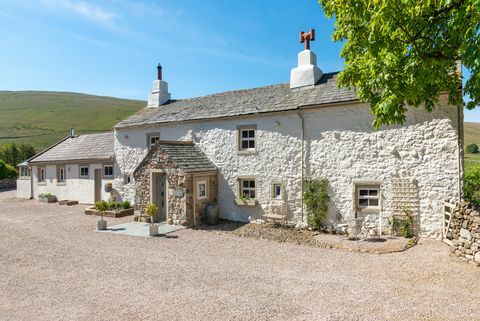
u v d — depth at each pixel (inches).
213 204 578.2
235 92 721.6
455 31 289.4
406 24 287.4
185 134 661.9
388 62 301.4
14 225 578.9
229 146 598.9
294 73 599.5
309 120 517.3
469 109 335.0
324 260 359.6
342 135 488.7
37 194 976.3
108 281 301.4
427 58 305.3
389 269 322.7
